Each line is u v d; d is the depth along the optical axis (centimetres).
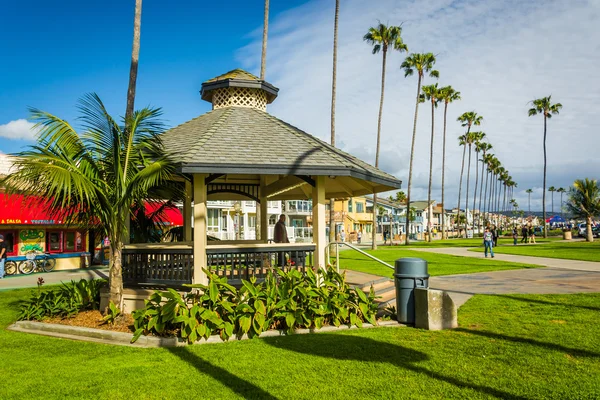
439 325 773
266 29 2397
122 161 830
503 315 878
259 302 736
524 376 525
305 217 6488
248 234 4800
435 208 12712
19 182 761
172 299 713
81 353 650
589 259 2195
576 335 707
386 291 1038
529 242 4562
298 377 531
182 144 944
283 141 972
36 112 777
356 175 929
